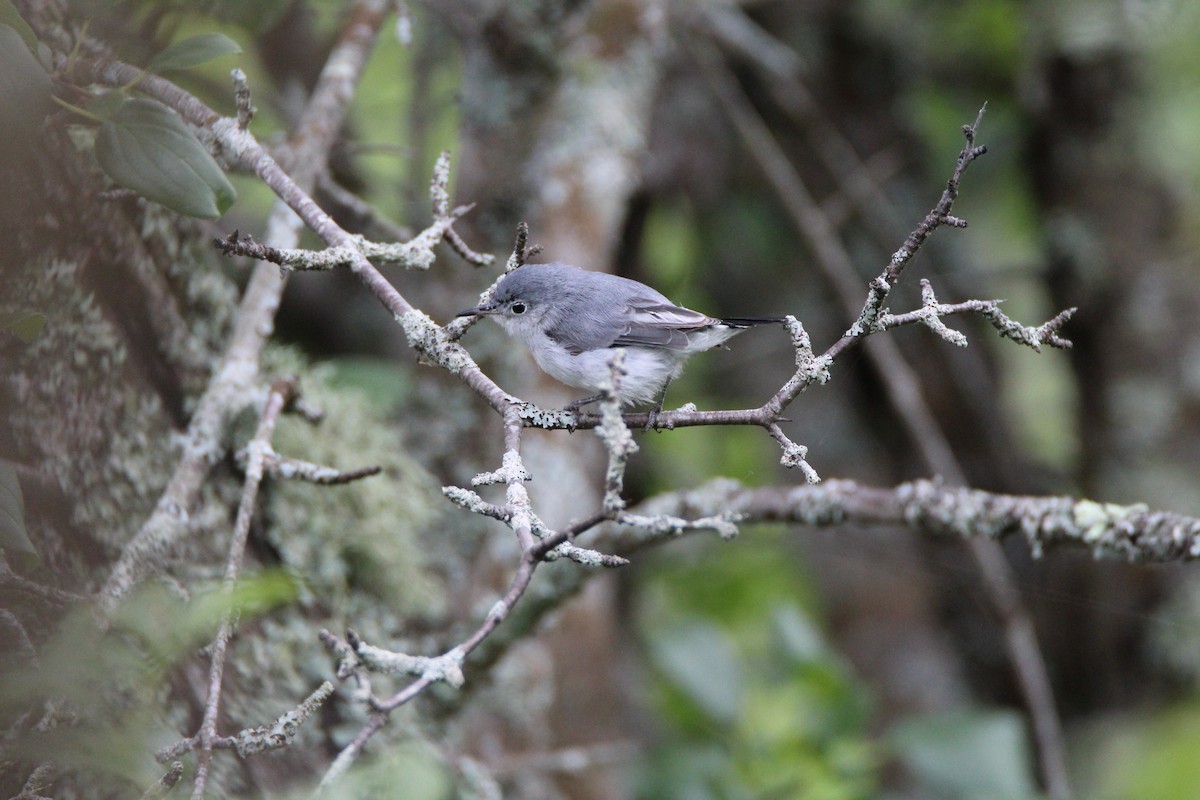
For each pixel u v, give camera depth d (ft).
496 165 31.76
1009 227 44.78
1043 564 40.65
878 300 15.25
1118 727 38.32
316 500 23.11
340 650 11.52
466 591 27.89
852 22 42.60
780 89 39.91
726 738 28.55
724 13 38.47
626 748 27.91
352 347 36.91
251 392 21.07
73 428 18.90
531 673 28.68
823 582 45.47
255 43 35.32
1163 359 38.65
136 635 15.12
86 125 17.72
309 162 23.40
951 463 36.32
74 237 19.03
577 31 32.96
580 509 29.76
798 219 37.78
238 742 13.92
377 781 20.04
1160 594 38.78
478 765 24.76
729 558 45.83
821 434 46.01
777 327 45.21
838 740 28.30
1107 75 38.01
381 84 41.14
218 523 20.72
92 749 12.61
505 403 16.60
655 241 45.19
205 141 18.92
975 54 42.75
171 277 21.66
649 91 33.35
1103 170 38.86
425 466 29.63
